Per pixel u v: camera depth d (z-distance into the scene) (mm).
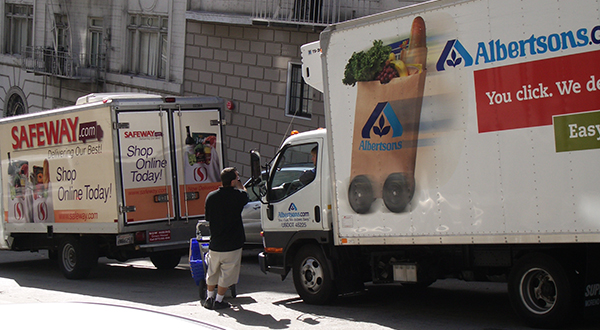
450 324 6938
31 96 27297
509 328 6605
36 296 9477
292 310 7938
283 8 18328
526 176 5973
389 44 7062
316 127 18141
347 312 7758
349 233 7457
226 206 7949
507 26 6121
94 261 11164
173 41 21594
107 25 24188
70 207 11055
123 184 10219
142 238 10383
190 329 2627
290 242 8383
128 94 11258
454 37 6512
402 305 8203
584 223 5609
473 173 6344
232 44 19906
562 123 5750
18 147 12273
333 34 7590
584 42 5637
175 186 10711
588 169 5594
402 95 6938
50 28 26250
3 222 12695
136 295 9391
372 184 7219
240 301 8672
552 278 6129
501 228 6137
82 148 10750
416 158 6812
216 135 11203
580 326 6406
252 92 19500
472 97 6363
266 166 8812
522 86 6004
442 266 7297
